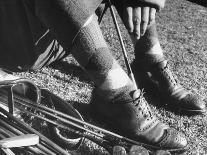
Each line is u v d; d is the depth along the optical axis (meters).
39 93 0.89
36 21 1.01
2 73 0.91
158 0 0.90
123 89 0.90
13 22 1.03
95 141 0.86
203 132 1.01
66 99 1.07
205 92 1.19
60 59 1.23
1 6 1.02
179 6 1.94
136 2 0.89
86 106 1.04
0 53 1.11
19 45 1.08
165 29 1.64
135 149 0.83
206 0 1.98
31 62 1.12
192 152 0.93
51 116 0.86
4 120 0.82
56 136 0.87
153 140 0.90
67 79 1.17
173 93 1.07
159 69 1.08
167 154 0.84
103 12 1.05
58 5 0.83
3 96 0.88
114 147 0.82
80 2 0.84
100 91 0.91
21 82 0.85
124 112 0.91
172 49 1.46
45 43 1.09
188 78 1.26
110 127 0.96
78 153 0.88
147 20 0.91
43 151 0.77
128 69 0.99
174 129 0.95
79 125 0.87
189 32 1.64
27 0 0.93
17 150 0.81
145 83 1.11
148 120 0.91
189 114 1.06
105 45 0.87
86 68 0.88
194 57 1.41
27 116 0.92
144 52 1.08
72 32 0.84
